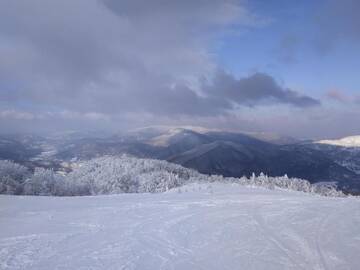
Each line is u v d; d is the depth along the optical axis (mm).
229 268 8414
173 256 9422
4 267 8578
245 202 20281
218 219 14602
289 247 10031
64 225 13578
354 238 10891
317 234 11516
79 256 9453
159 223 13914
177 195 24938
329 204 18875
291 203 19594
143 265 8703
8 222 14156
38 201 20375
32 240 11219
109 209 17609
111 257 9359
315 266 8398
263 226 12977
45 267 8578
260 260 8906
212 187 31797
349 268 8242
